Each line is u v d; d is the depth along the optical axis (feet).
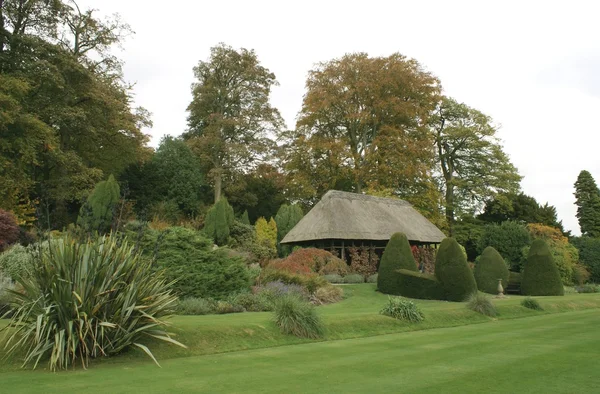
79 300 24.25
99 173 99.81
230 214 113.60
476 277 91.09
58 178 96.32
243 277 59.88
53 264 25.61
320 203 99.81
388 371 24.38
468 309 52.16
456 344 33.73
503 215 169.07
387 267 77.77
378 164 131.23
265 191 168.55
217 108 154.81
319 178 141.59
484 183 155.12
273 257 112.98
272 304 52.75
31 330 24.03
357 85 129.80
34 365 23.44
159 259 53.42
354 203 100.53
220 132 147.95
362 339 36.19
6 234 63.93
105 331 25.31
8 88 78.59
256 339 32.42
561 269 102.53
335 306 61.87
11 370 23.12
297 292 62.80
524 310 57.21
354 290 77.82
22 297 28.45
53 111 90.48
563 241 120.16
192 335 30.07
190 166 141.69
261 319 39.06
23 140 83.35
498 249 110.63
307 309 36.55
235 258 61.05
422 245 110.22
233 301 53.06
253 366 25.23
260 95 155.22
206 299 52.95
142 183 137.08
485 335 38.70
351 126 139.33
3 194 82.94
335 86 134.10
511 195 156.35
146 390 19.71
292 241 96.73
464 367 25.57
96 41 103.09
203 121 159.02
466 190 157.79
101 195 82.53
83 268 25.66
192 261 55.83
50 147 86.69
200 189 153.38
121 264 26.96
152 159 140.56
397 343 34.14
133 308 26.09
